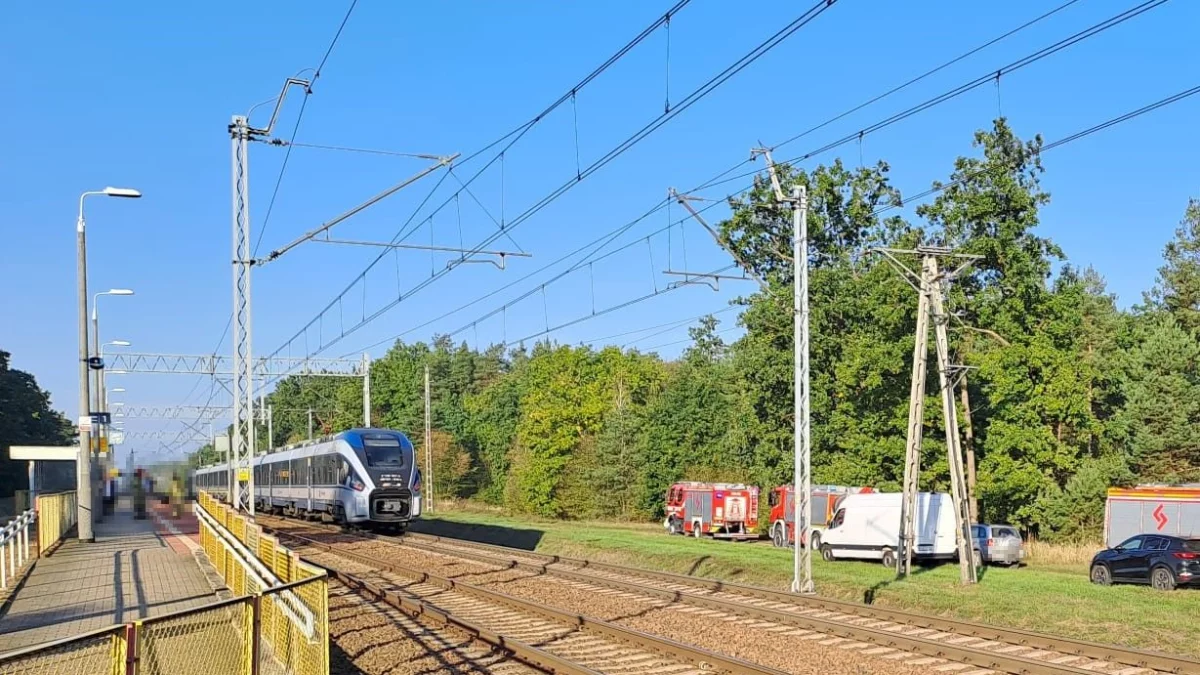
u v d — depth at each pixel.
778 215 51.09
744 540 46.34
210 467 74.19
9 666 7.61
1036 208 46.31
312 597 10.76
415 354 117.19
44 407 83.06
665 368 88.31
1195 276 59.88
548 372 73.75
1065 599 21.38
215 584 21.02
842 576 26.44
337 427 96.19
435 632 17.12
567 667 13.68
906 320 45.94
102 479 51.22
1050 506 44.06
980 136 46.94
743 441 57.59
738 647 15.84
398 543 37.47
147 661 8.24
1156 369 49.50
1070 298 45.62
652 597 22.06
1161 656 14.74
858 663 14.64
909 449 27.98
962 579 25.02
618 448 64.88
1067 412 44.66
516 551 34.59
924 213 48.69
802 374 24.75
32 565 24.94
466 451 85.62
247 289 32.31
